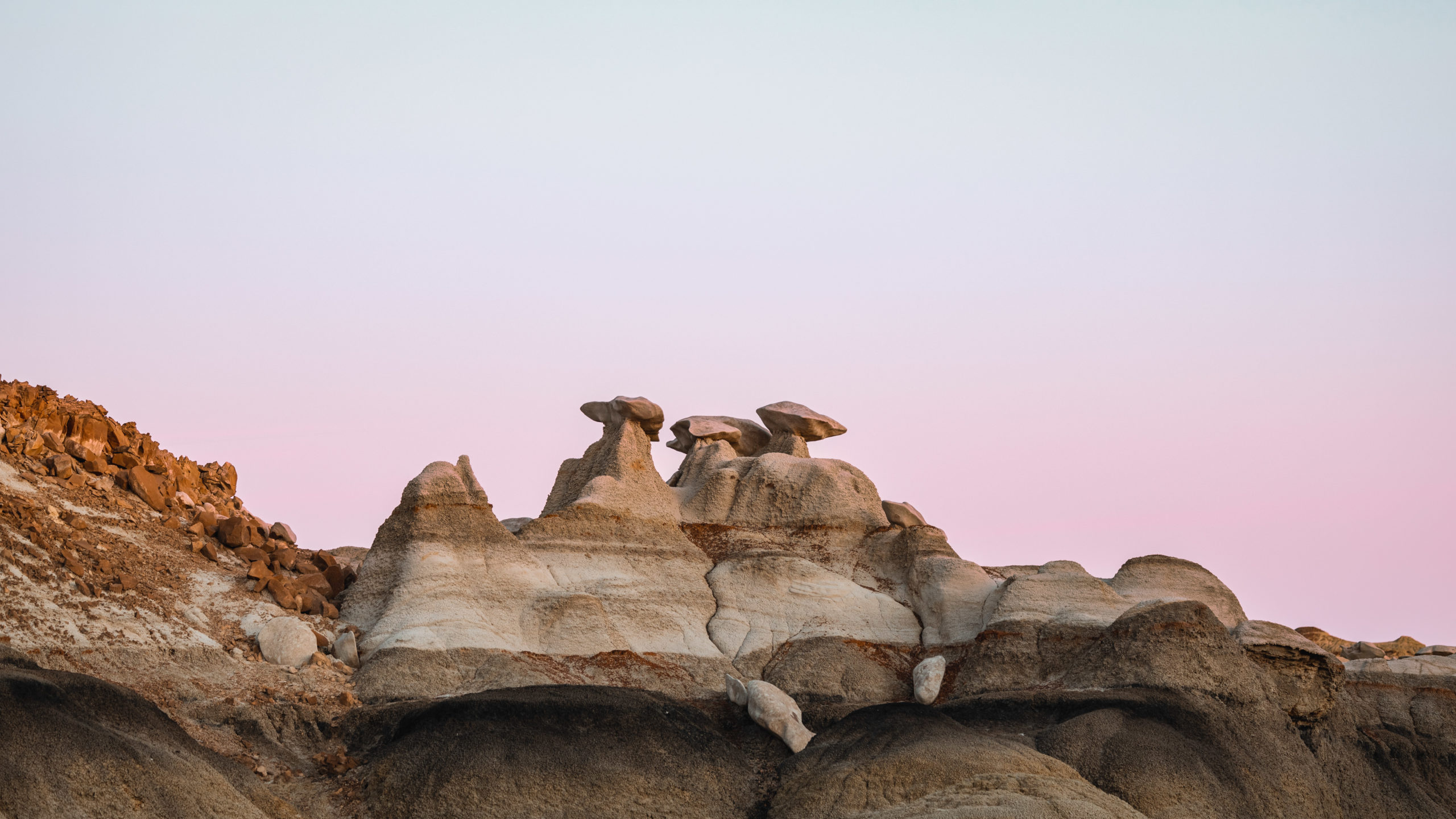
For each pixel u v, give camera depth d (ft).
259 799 124.88
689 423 240.12
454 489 185.06
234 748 134.51
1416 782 182.80
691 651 179.52
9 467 167.94
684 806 135.44
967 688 174.29
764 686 157.89
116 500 177.37
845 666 178.29
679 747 142.00
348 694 150.41
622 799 132.77
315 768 136.15
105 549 161.79
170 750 120.88
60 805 104.01
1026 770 136.36
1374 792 173.99
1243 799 145.89
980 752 138.51
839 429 237.66
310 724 142.10
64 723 110.52
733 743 151.64
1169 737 149.48
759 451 244.22
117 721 118.42
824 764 141.38
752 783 143.33
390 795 130.41
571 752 135.03
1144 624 167.12
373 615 173.06
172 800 111.75
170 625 152.56
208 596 166.71
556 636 172.24
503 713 137.08
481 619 168.96
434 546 178.60
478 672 158.92
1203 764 147.02
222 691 144.87
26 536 150.82
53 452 179.42
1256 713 162.61
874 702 171.12
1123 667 164.35
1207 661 163.94
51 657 132.98
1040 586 185.37
